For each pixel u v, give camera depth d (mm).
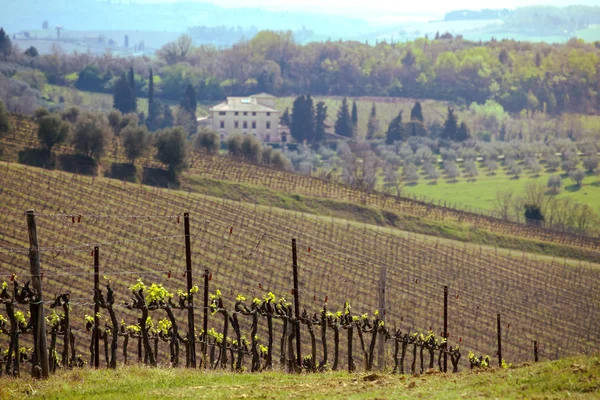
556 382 75562
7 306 97000
